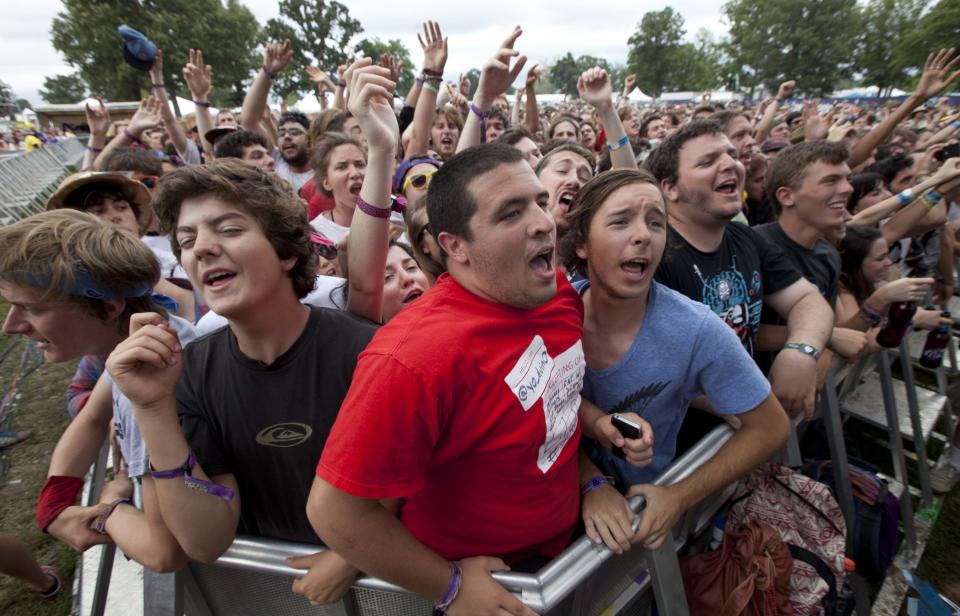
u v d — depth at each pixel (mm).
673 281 1713
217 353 1148
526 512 1084
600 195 1256
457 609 978
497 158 939
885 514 2178
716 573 1413
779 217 2320
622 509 1138
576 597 1100
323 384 1114
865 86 46875
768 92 52812
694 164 1688
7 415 3789
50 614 2279
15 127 23125
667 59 65625
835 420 2037
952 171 2752
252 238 1022
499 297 991
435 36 3086
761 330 2041
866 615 2033
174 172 1030
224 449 1118
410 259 2002
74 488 1291
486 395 950
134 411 928
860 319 2287
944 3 32375
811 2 47531
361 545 898
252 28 40625
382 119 1456
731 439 1329
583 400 1387
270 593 1151
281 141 4715
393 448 868
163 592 1119
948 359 4336
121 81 35688
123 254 1170
